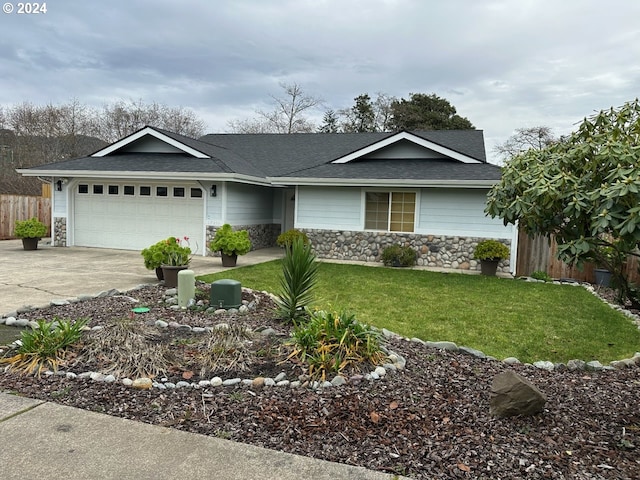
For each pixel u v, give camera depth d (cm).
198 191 1288
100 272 939
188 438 279
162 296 682
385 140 1320
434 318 661
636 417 327
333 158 1581
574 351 535
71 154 2752
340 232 1292
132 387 350
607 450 277
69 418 300
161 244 797
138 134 1400
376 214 1264
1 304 641
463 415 319
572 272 1096
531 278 1069
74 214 1400
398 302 759
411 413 318
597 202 312
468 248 1183
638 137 371
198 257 1245
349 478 242
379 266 1184
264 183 1367
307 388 355
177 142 1360
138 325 479
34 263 1054
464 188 1161
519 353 522
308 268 529
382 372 387
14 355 406
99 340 419
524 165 407
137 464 250
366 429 295
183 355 417
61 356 397
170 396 337
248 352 423
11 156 2539
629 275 897
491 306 748
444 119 3234
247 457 260
